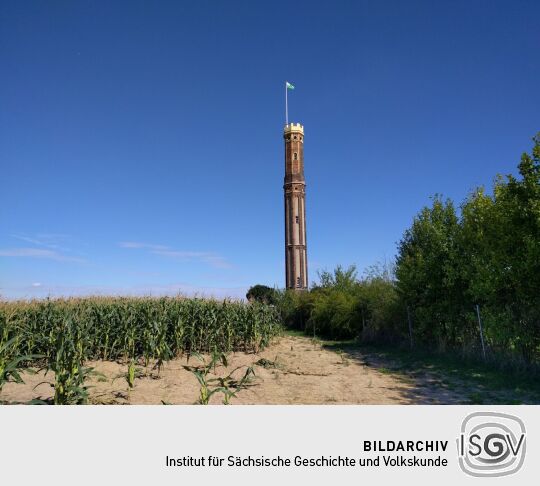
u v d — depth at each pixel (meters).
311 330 27.33
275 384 10.16
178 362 13.14
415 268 16.78
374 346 18.98
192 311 15.89
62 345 7.32
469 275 13.77
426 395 9.16
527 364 10.98
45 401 6.79
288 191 67.56
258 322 16.86
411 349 16.58
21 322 12.62
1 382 6.82
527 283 11.11
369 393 9.30
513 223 11.37
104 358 13.02
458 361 13.05
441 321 15.88
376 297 20.66
